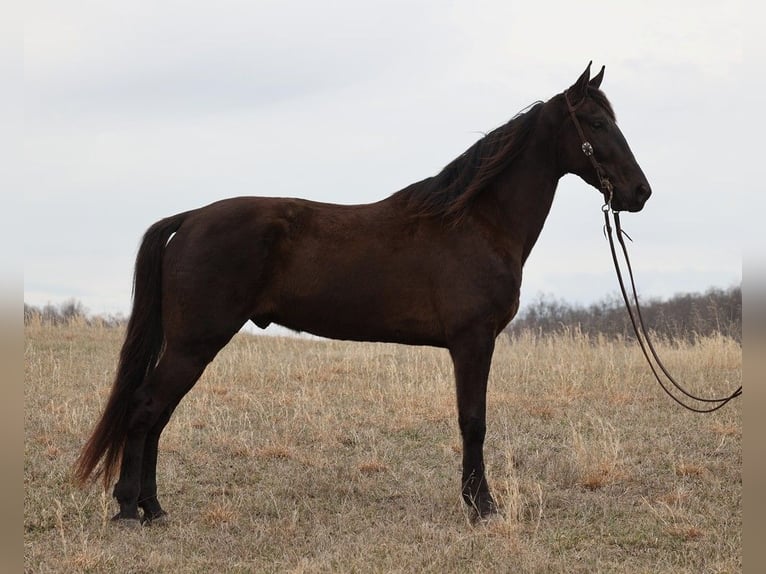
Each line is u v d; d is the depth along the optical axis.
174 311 5.41
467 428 5.54
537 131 5.94
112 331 14.21
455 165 5.85
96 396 8.94
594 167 5.89
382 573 4.58
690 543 5.20
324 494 6.26
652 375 10.45
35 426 7.69
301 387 9.65
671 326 17.61
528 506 5.90
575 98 5.93
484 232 5.69
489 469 6.77
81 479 5.23
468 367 5.55
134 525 5.32
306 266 5.52
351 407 8.80
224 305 5.41
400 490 6.33
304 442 7.62
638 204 5.86
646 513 5.79
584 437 7.73
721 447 7.27
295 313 5.61
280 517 5.69
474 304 5.54
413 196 5.80
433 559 4.82
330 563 4.75
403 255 5.62
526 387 9.84
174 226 5.61
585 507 5.89
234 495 6.17
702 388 9.60
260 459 7.06
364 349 12.70
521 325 20.14
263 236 5.44
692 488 6.30
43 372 10.19
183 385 5.39
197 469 6.73
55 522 5.48
